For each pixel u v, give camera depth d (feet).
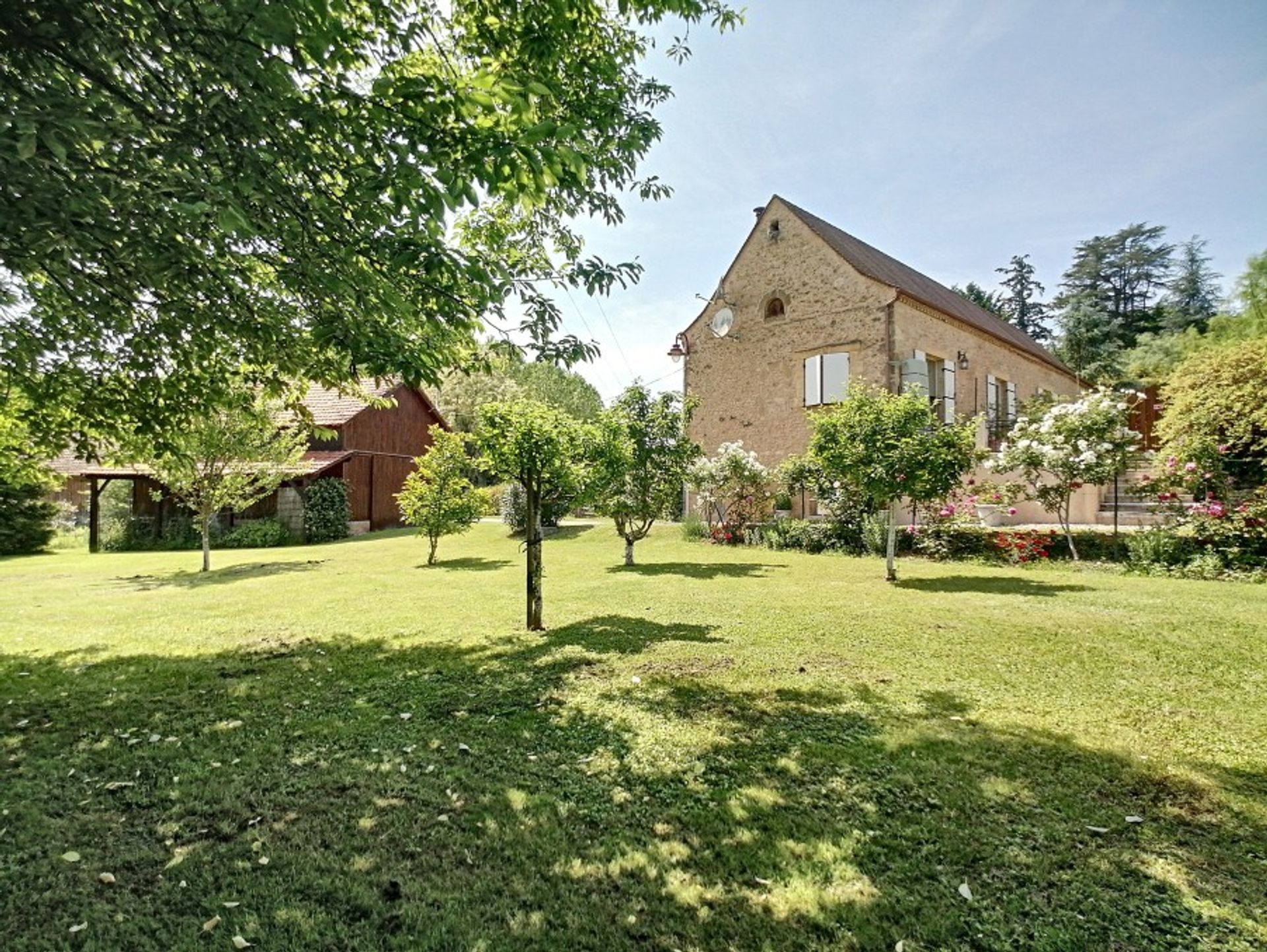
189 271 12.12
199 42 8.72
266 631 20.38
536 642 17.98
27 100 8.23
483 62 13.37
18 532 62.03
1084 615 19.75
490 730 11.39
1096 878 6.81
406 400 85.15
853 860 7.18
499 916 6.32
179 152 8.89
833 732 10.96
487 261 12.91
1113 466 31.14
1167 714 11.53
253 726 11.85
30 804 8.80
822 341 50.31
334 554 49.44
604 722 11.59
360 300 12.37
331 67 9.73
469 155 9.98
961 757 9.81
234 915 6.37
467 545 52.42
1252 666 14.34
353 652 17.46
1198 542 28.60
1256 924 6.09
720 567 34.30
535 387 135.33
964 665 14.78
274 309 15.66
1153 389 55.36
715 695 13.01
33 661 16.90
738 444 48.16
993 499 36.63
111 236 10.30
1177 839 7.56
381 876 7.01
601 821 8.14
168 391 17.40
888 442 27.14
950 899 6.48
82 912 6.43
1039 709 11.89
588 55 15.24
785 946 5.85
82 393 17.10
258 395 33.37
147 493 67.77
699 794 8.80
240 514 65.62
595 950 5.84
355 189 10.51
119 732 11.59
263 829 8.07
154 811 8.59
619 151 15.75
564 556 41.81
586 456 22.81
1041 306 132.77
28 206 8.92
